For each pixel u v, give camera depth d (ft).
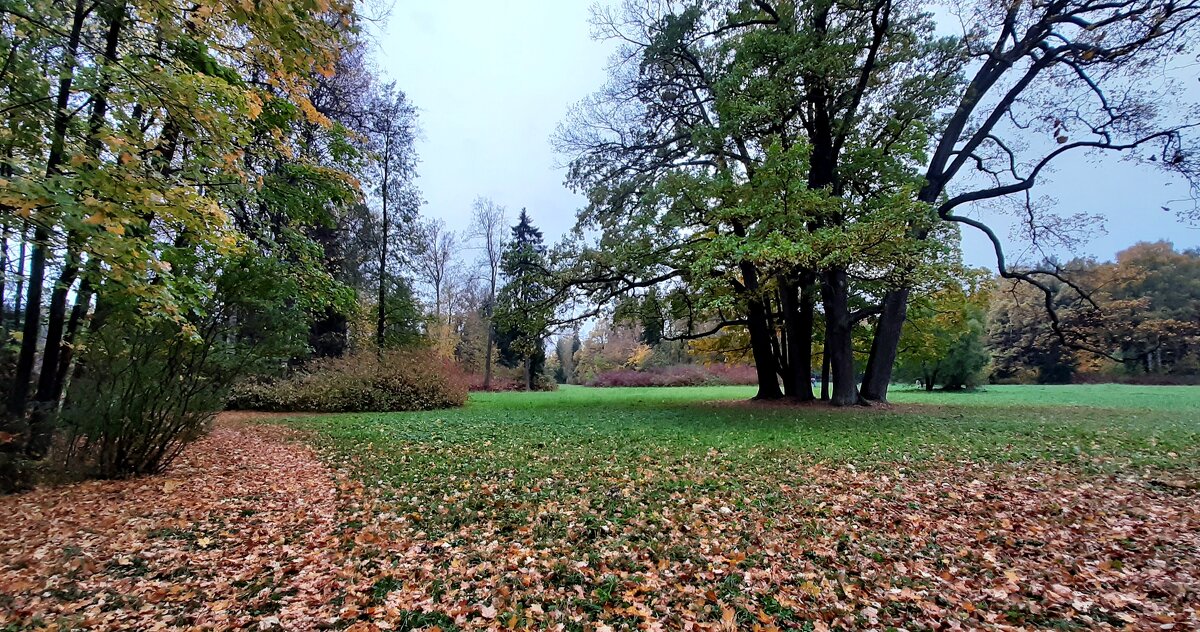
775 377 71.31
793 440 35.29
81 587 13.61
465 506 20.71
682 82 64.39
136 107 26.58
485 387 136.46
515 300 71.00
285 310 42.68
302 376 66.64
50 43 19.43
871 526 18.04
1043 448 31.58
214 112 19.80
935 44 49.42
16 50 18.66
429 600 12.82
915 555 15.47
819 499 21.22
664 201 55.47
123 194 16.57
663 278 64.03
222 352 28.25
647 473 25.95
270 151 32.68
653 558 15.40
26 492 22.75
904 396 99.04
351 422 50.42
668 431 40.73
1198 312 110.22
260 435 42.22
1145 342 111.55
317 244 39.99
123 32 22.89
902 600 12.73
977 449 31.48
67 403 24.98
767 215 44.70
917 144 50.52
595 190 67.05
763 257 41.45
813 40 50.34
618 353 195.00
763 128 54.75
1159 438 34.83
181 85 19.12
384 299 86.17
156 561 15.47
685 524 18.25
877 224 41.34
